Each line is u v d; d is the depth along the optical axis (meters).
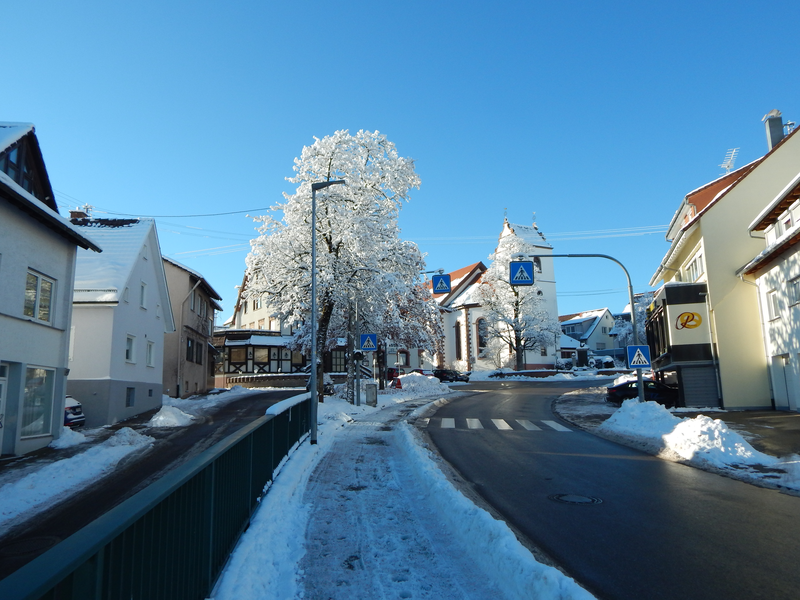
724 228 25.33
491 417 24.42
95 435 18.77
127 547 2.91
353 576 5.60
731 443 13.30
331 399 30.97
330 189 29.05
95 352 22.08
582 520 7.68
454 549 6.41
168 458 13.67
